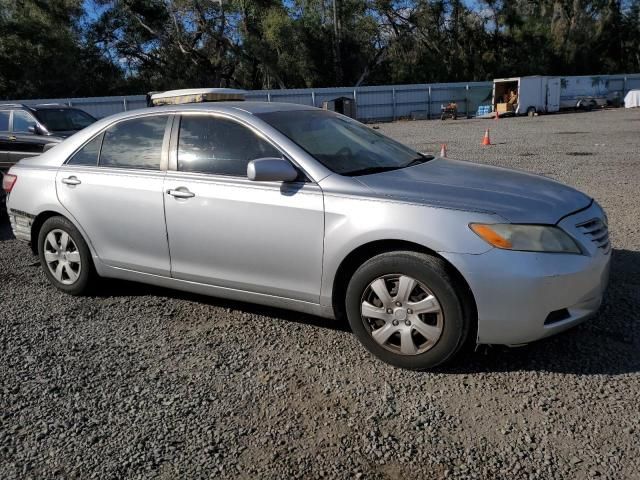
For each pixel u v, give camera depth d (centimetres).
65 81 4581
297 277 389
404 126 3478
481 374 357
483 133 2473
